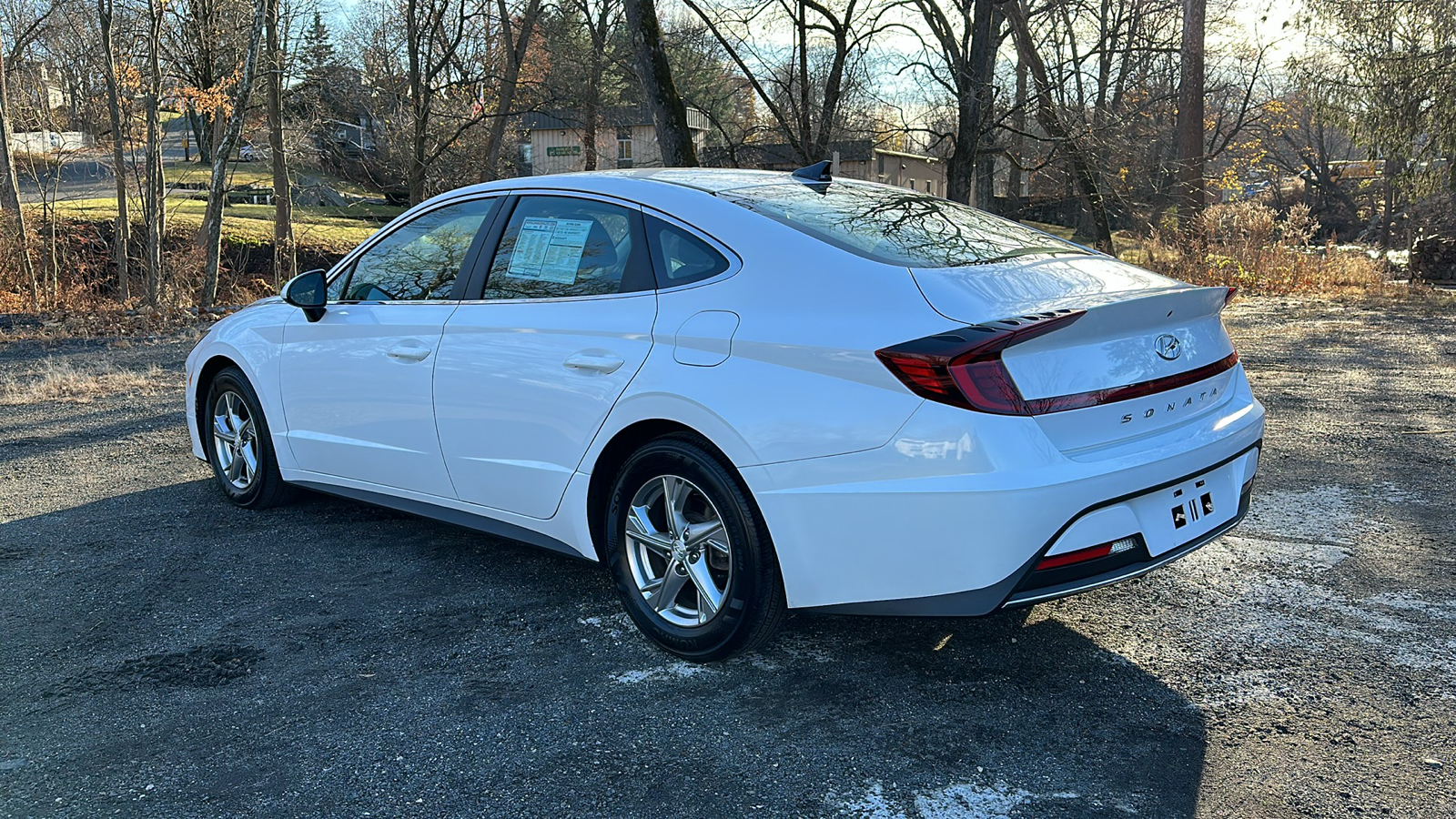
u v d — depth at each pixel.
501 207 4.04
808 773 2.66
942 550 2.79
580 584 4.08
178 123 54.03
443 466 4.06
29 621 3.80
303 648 3.51
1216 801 2.50
